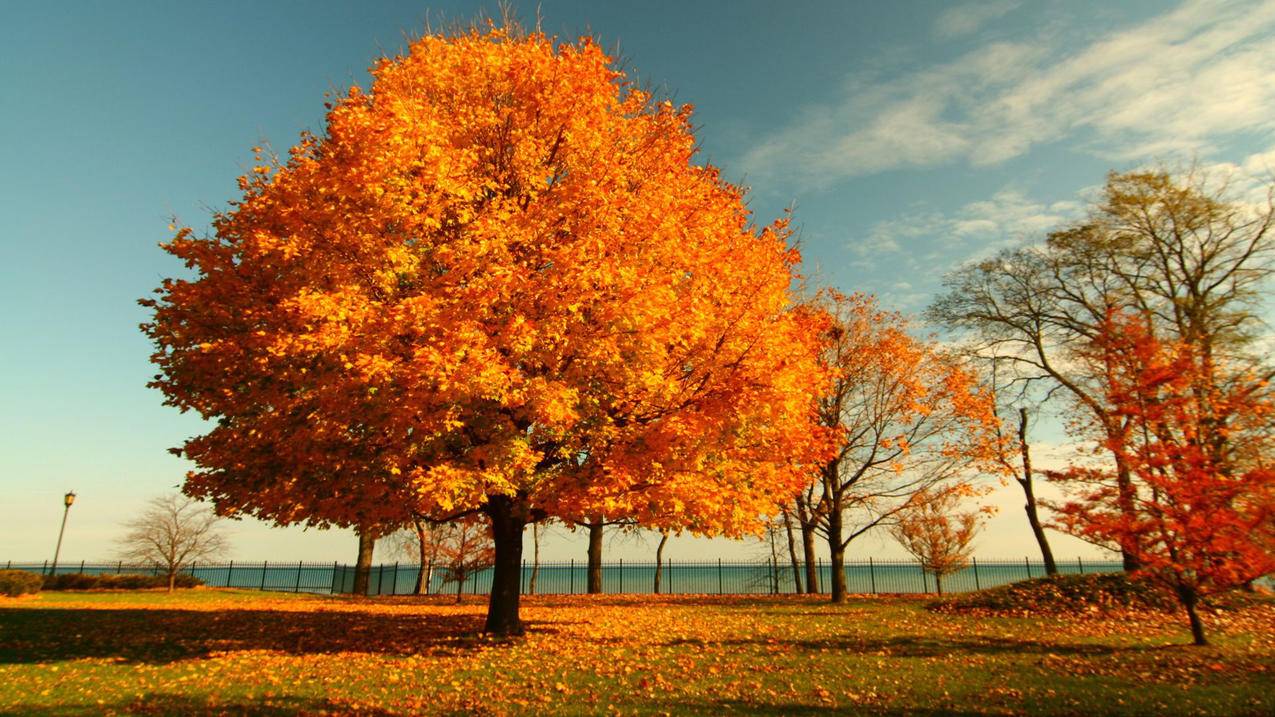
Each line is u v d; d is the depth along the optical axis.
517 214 10.71
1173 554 11.59
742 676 9.88
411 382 9.22
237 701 8.48
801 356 12.84
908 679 9.70
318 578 35.84
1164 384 11.59
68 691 8.70
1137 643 12.66
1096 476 11.98
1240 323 21.16
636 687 9.21
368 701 8.55
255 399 10.23
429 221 10.19
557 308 9.95
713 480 11.56
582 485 10.60
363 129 10.13
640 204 11.35
